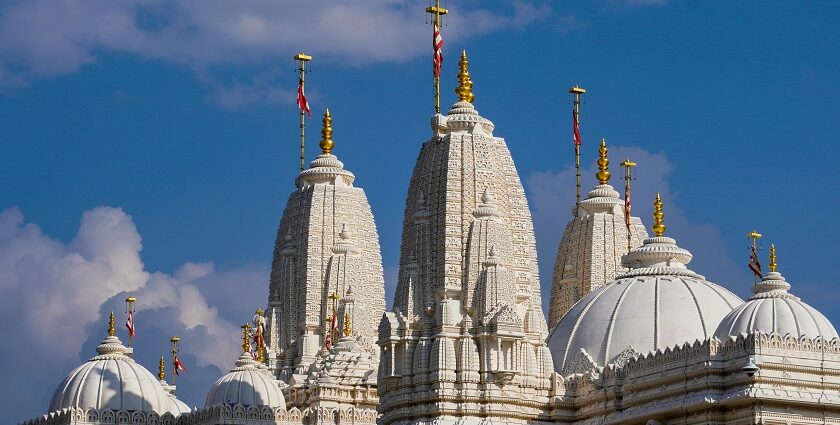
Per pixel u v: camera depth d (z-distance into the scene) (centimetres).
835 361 13025
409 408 14500
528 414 14462
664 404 13475
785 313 13462
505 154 15350
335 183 19338
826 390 12950
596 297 15625
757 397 12712
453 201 14925
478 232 14762
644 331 14975
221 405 15912
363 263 18900
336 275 18725
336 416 16362
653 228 16138
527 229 15200
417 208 15062
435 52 15962
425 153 15375
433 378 14425
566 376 14912
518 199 15238
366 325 17688
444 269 14712
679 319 15025
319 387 16688
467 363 14400
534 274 15150
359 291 18725
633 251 16025
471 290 14625
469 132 15288
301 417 16275
